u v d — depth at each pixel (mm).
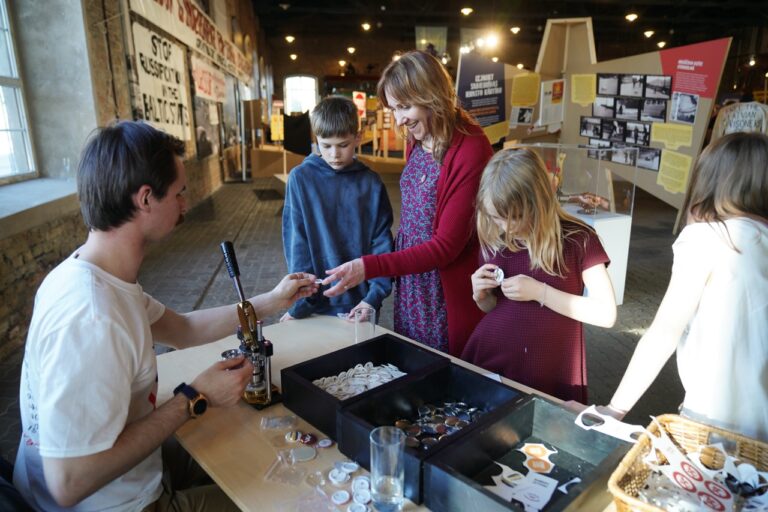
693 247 1149
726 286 1102
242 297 1338
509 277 1562
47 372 881
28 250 3461
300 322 1906
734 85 16953
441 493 922
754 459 945
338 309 2021
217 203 8734
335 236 2014
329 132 1889
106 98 4855
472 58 4727
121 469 937
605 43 19750
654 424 1007
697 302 1147
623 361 3182
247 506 968
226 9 11125
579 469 1052
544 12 15805
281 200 9141
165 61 6629
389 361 1519
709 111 4219
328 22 17391
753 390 1116
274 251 5715
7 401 2641
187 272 4902
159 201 998
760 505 853
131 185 954
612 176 4035
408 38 20125
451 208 1711
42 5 4328
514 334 1536
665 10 16406
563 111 5543
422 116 1691
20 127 4426
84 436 884
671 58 4406
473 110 4895
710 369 1138
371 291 1936
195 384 1095
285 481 1037
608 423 1065
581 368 1586
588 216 3963
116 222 981
